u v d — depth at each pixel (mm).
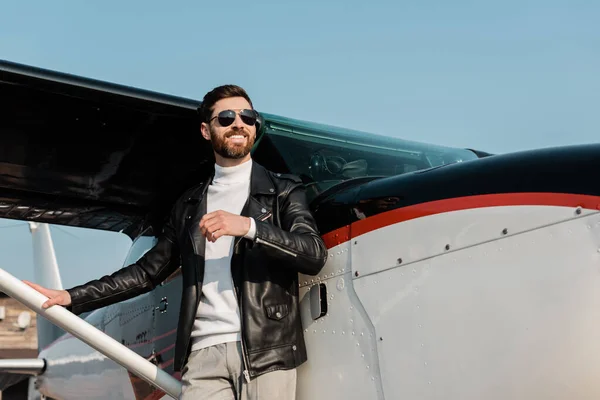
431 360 2033
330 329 2322
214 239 2086
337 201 2438
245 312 2213
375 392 2164
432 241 2109
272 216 2355
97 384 4496
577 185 1864
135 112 2744
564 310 1798
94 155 3070
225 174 2436
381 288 2207
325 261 2328
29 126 2836
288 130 2906
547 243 1871
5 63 2502
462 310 1988
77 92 2602
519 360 1851
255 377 2174
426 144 3215
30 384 6160
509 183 1996
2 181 3262
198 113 2574
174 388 2457
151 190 3387
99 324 3990
